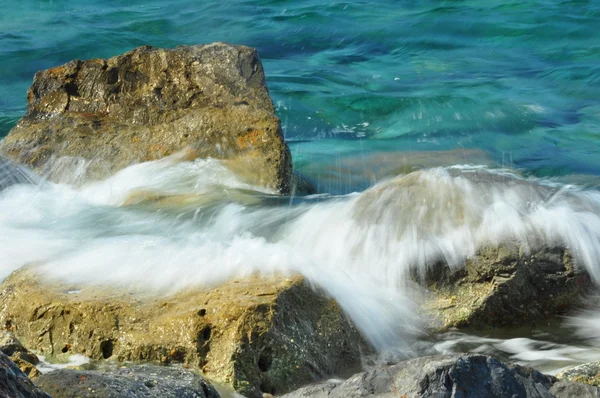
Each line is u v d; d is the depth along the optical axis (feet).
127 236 47.09
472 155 71.92
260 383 35.37
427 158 70.38
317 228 47.29
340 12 121.19
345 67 99.50
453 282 43.14
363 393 28.04
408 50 106.52
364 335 39.45
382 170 67.31
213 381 35.19
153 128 58.75
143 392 28.02
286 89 88.74
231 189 53.78
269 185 54.90
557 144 75.31
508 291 42.16
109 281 40.86
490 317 42.04
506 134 77.97
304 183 61.62
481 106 84.28
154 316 37.63
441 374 27.43
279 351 35.91
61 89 63.46
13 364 23.63
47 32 112.78
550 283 43.04
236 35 112.88
